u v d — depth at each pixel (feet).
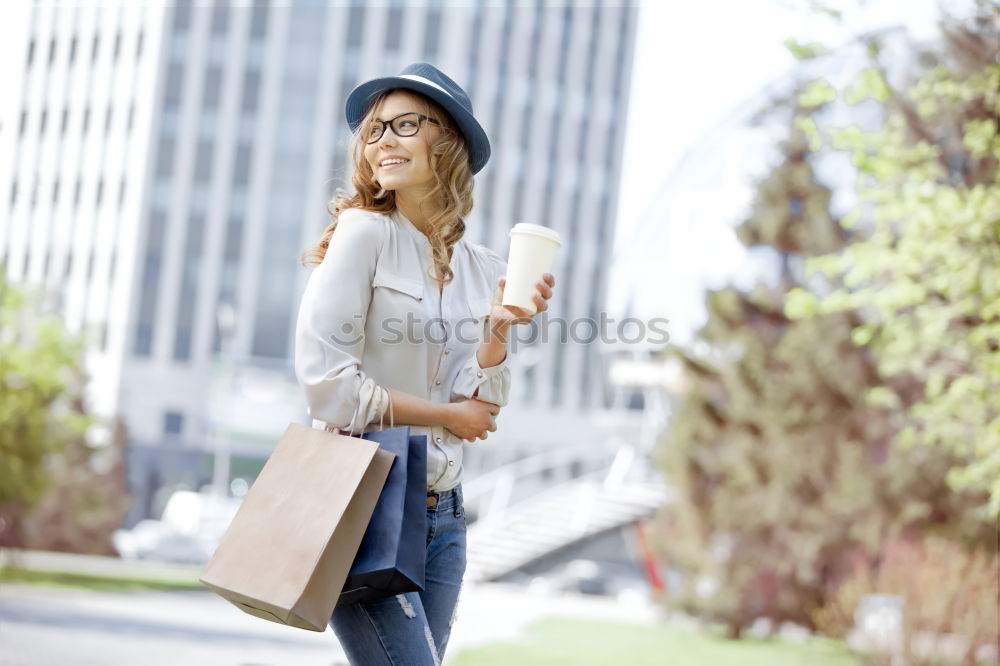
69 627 129.70
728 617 175.32
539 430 572.51
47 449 214.69
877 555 156.04
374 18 572.51
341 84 570.05
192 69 560.20
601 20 628.28
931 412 91.35
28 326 213.46
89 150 575.38
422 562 24.30
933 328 79.66
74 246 571.69
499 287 26.53
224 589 23.44
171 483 516.73
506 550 294.46
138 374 541.34
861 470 153.99
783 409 170.30
